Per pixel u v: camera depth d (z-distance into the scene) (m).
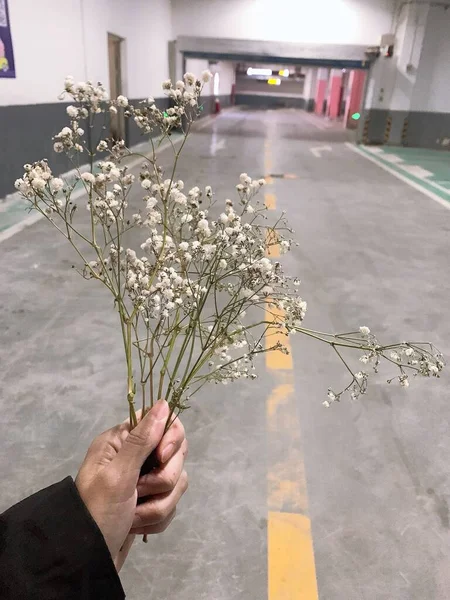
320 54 12.76
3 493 1.57
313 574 1.38
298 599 1.31
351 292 3.23
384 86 12.50
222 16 12.73
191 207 0.74
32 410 1.96
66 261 3.48
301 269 3.59
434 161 9.98
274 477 1.70
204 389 2.14
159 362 2.28
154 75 11.43
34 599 0.49
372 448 1.87
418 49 11.93
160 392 0.78
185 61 14.10
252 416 2.00
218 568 1.38
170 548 1.43
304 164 8.77
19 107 5.20
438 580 1.38
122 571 1.35
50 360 2.30
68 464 1.70
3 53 4.84
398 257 3.96
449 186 7.20
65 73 6.36
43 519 0.53
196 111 0.76
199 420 1.96
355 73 17.06
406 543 1.48
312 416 2.03
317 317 2.87
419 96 12.39
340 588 1.34
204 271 0.74
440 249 4.21
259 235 0.83
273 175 7.45
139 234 4.04
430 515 1.59
